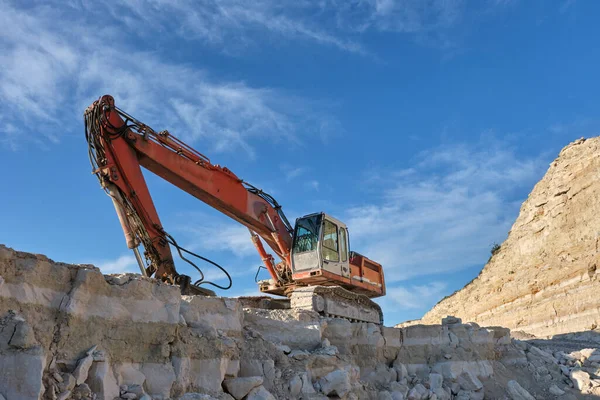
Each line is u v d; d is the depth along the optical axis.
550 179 42.62
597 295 30.64
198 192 15.61
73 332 7.96
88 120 13.64
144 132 14.41
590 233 34.53
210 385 9.70
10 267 7.46
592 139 39.22
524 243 41.75
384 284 19.47
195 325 10.26
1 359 6.87
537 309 35.16
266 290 17.67
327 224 16.88
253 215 16.77
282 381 11.23
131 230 13.88
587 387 17.23
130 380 8.54
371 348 14.84
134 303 8.96
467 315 44.62
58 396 7.29
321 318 13.86
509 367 18.19
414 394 14.25
